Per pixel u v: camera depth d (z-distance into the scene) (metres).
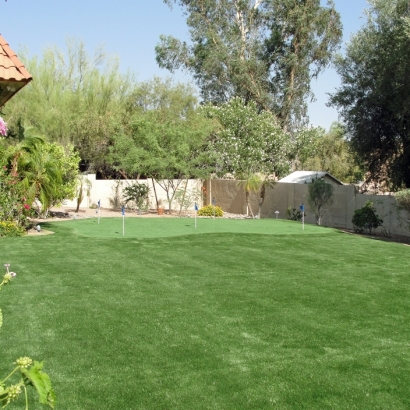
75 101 27.95
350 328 6.90
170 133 23.88
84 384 5.04
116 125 25.81
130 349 5.97
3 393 2.76
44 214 20.00
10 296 8.12
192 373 5.32
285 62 33.41
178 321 7.04
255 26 35.16
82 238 14.00
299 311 7.64
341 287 9.18
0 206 14.88
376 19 20.33
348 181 36.75
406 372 5.44
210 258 11.66
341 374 5.36
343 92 22.33
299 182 25.05
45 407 4.57
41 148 16.88
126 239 13.94
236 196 27.22
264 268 10.73
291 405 4.68
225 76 34.69
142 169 23.56
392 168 21.73
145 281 9.35
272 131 29.44
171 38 35.47
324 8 33.25
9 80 6.03
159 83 31.66
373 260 11.94
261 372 5.37
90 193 27.11
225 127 29.59
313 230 17.06
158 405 4.64
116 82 29.77
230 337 6.44
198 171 24.69
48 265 10.52
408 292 8.90
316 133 33.19
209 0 34.19
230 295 8.46
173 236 14.58
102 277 9.58
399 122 20.45
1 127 3.72
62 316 7.16
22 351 5.85
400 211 18.19
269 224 18.72
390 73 18.95
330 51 33.84
